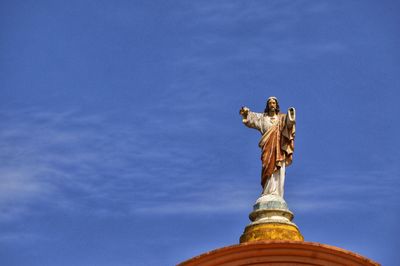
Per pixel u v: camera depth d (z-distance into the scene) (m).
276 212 48.91
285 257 46.69
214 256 46.91
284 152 50.16
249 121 51.38
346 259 46.62
